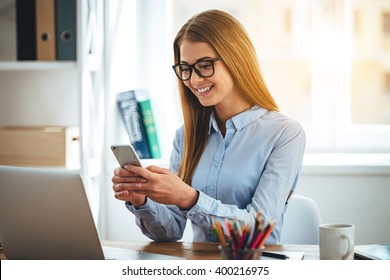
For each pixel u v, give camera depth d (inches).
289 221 101.4
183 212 85.4
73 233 72.4
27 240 76.0
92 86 126.1
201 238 96.2
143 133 132.6
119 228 133.8
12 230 76.6
